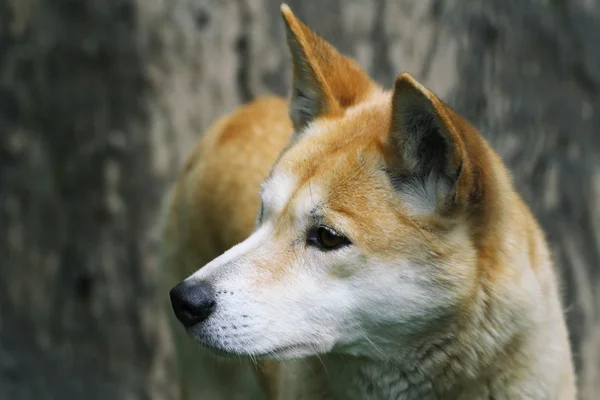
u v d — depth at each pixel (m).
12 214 13.55
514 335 7.19
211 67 12.33
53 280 13.48
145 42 12.43
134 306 13.16
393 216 7.04
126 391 13.25
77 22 12.83
